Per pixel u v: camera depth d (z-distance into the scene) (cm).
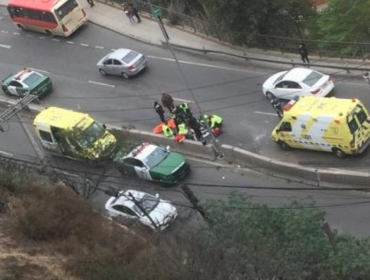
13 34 5822
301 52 4278
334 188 3209
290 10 4841
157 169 3581
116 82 4784
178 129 3947
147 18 5444
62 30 5453
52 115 4022
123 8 5647
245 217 2130
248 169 3575
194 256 2062
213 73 4566
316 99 3425
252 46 4716
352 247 2084
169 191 3562
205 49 4791
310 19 4884
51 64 5256
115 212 3127
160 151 3684
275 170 3478
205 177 3616
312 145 3416
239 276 2014
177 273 2012
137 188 3631
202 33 5038
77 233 2278
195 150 3834
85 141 3778
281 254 2056
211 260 2048
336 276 2030
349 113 3222
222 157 3728
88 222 2339
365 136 3272
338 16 4544
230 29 4759
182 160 3619
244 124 3919
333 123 3241
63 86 4934
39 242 2227
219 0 4666
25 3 5612
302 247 2078
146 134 4059
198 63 4731
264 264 2023
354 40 4475
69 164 3931
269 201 3269
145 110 4394
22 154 4281
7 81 4916
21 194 2547
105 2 5838
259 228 2125
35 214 2292
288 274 2005
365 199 3088
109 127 4259
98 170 3806
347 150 3269
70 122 3916
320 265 2045
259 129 3834
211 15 4844
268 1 4647
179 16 5194
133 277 1986
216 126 3944
